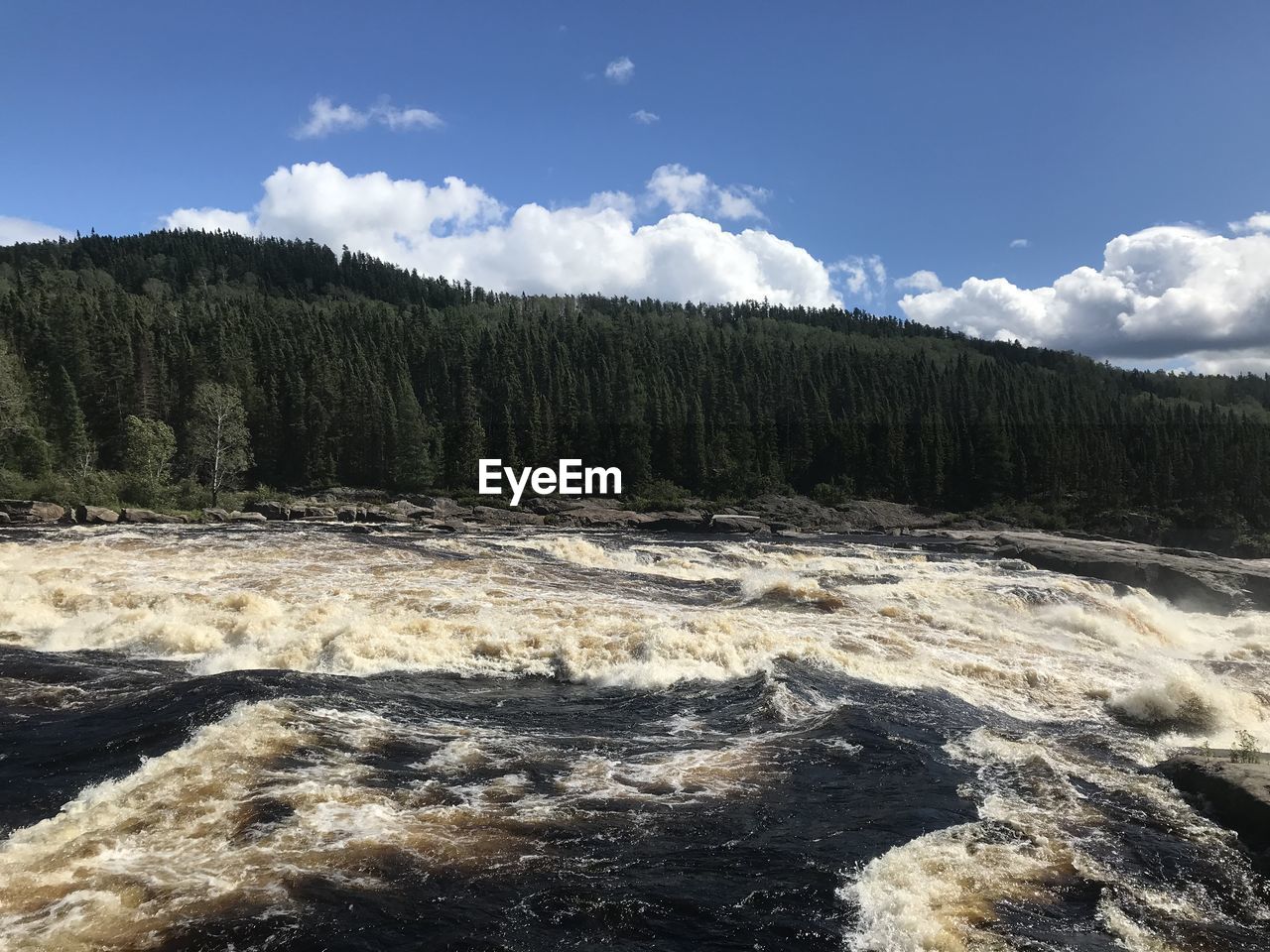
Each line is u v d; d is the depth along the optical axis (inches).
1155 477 3540.8
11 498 2085.4
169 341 3604.8
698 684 656.4
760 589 1075.9
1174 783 458.9
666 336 5743.1
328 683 580.7
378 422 3346.5
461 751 474.9
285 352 3636.8
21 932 271.1
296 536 1530.5
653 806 410.3
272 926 283.6
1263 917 318.7
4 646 683.4
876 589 1141.1
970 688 695.1
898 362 5792.3
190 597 850.8
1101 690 725.3
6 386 2470.5
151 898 296.5
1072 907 319.9
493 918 300.4
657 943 290.0
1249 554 2930.6
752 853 360.5
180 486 2437.3
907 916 307.6
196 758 421.7
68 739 452.8
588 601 959.6
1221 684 778.2
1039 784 453.4
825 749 503.2
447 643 723.4
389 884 318.3
